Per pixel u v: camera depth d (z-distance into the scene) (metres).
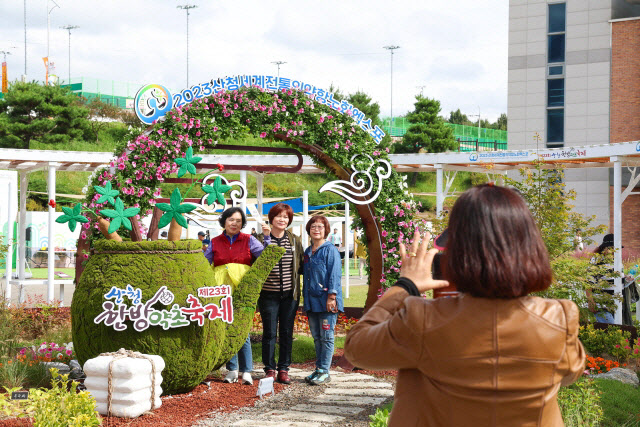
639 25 28.23
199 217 8.96
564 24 30.62
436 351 1.71
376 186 8.26
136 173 7.05
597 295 8.80
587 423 4.91
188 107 7.40
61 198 36.44
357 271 26.30
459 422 1.70
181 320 5.81
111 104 60.22
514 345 1.67
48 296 12.64
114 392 5.26
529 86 31.28
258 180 16.91
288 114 7.93
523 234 1.73
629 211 26.20
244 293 6.55
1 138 42.44
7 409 4.80
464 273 1.71
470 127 62.81
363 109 56.00
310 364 8.09
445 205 9.18
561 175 8.49
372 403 5.88
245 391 6.36
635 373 7.64
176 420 5.24
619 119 28.59
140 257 5.85
